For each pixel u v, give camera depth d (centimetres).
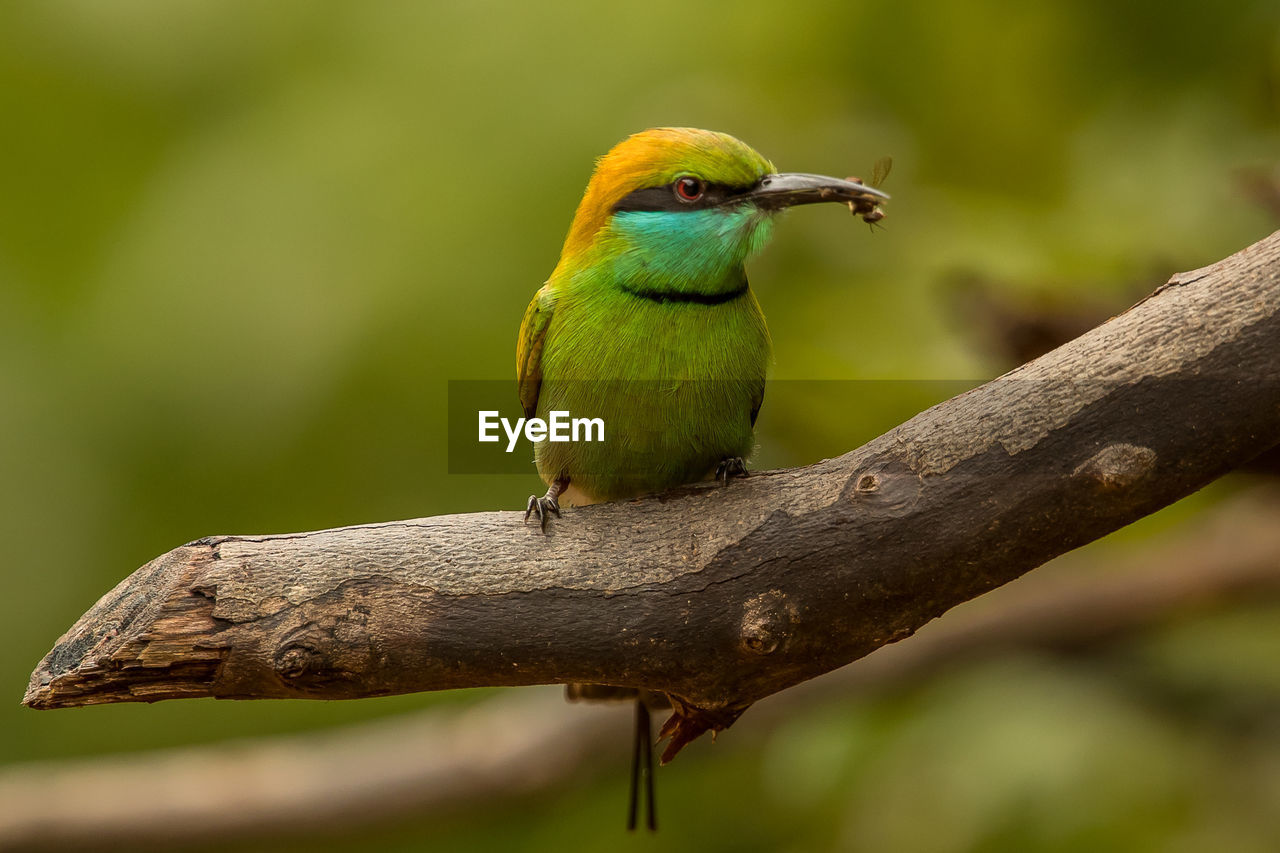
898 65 1202
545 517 712
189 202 1162
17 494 1166
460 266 1116
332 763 1348
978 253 1073
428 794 1330
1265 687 1120
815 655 686
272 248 1130
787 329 1130
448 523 717
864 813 1127
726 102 1137
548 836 1352
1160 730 1100
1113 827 1045
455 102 1152
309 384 1122
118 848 1289
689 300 891
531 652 692
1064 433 642
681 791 1330
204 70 1212
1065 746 1084
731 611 682
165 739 1372
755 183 886
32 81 1210
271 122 1175
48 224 1209
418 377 1123
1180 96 1177
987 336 1074
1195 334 628
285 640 684
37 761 1336
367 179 1137
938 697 1209
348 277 1117
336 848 1427
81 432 1168
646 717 920
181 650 680
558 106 1143
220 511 1181
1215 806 1043
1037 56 1201
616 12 1171
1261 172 996
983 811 1077
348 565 696
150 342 1145
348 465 1162
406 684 702
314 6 1205
